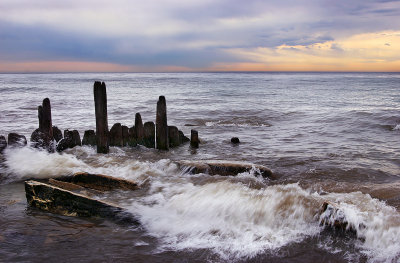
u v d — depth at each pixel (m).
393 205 6.38
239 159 10.02
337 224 5.41
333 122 17.45
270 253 4.80
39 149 9.74
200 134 14.80
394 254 4.76
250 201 6.32
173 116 21.11
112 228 5.52
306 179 8.14
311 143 12.55
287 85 73.31
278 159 10.00
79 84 74.38
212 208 6.20
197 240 5.16
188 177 8.01
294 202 6.27
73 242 5.02
